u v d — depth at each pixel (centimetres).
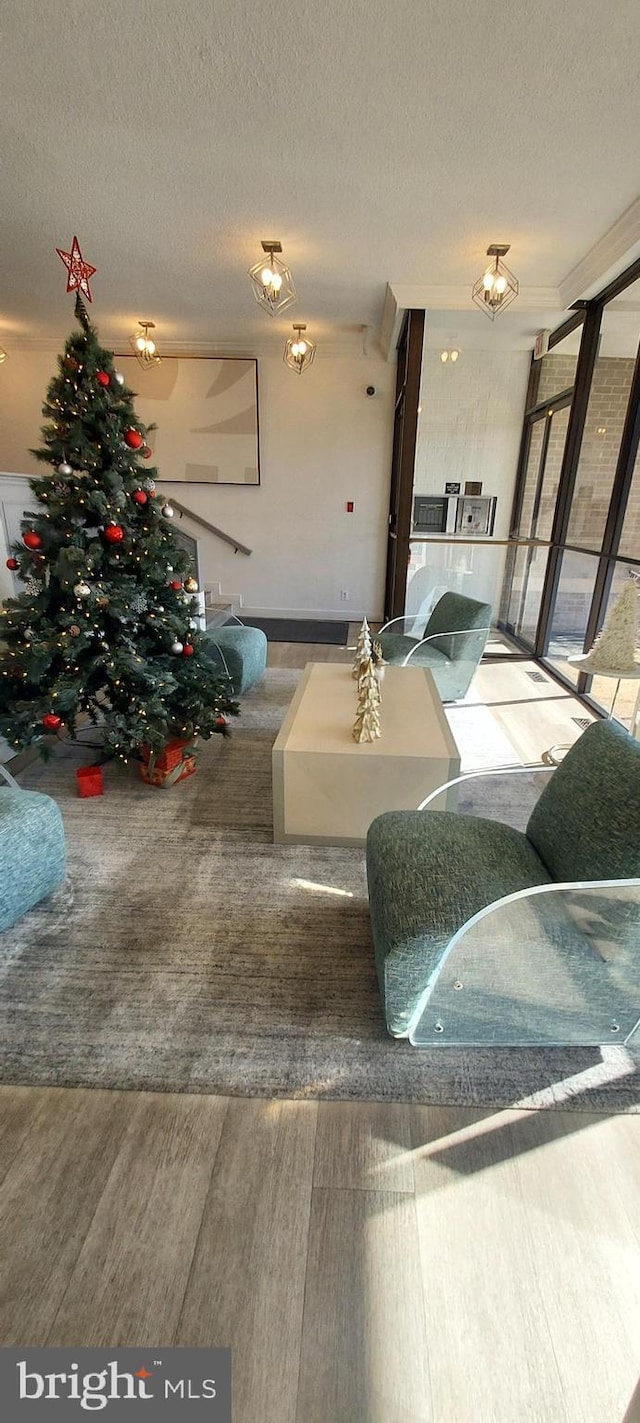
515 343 488
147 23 178
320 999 164
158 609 278
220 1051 149
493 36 181
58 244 344
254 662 415
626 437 359
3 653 260
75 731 303
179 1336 100
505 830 177
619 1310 104
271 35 182
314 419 601
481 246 340
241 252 354
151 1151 127
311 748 222
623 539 366
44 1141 129
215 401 599
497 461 520
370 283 405
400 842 167
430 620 418
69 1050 149
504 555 550
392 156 247
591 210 293
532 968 140
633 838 136
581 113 216
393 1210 117
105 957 178
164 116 222
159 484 629
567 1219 117
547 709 391
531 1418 92
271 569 655
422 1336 100
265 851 231
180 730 282
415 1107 137
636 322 350
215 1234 113
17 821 183
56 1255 110
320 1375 95
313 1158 126
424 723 247
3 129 232
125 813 259
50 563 258
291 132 232
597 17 172
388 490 618
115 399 262
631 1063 148
